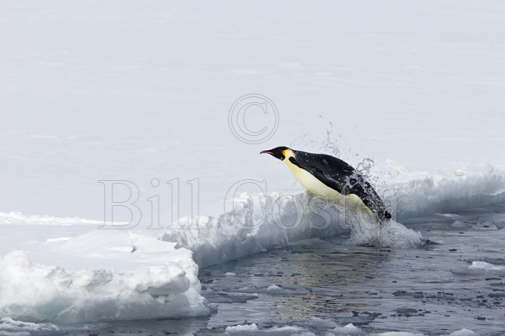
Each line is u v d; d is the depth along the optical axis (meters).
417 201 48.25
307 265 37.72
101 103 73.50
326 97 78.75
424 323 30.14
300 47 105.75
